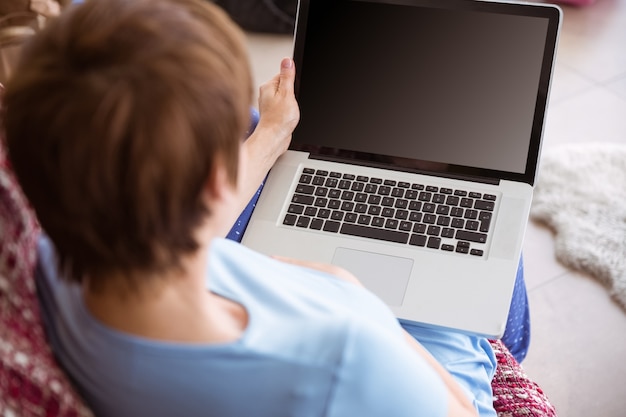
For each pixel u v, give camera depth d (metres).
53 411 0.53
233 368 0.51
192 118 0.42
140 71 0.42
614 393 1.70
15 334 0.52
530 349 1.78
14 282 0.52
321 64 1.16
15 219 0.52
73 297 0.53
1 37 1.64
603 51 2.59
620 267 1.89
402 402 0.55
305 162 1.16
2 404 0.51
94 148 0.42
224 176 0.47
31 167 0.44
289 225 1.10
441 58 1.13
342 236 1.08
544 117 1.10
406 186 1.12
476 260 1.03
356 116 1.16
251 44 2.63
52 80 0.42
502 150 1.12
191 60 0.43
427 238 1.06
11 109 0.44
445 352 1.02
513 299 1.23
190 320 0.51
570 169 2.12
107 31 0.43
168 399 0.52
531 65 1.10
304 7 1.16
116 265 0.47
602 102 2.41
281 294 0.58
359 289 0.72
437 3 1.13
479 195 1.10
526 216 1.07
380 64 1.15
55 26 0.44
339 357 0.52
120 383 0.52
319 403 0.52
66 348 0.55
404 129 1.15
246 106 0.46
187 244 0.47
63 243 0.48
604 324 1.82
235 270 0.61
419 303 1.00
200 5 0.46
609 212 2.01
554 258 1.95
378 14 1.14
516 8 1.10
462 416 0.63
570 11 2.76
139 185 0.43
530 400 1.08
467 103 1.13
